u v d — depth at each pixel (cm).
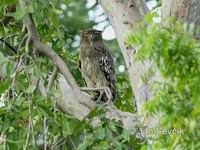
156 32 822
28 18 1238
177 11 1105
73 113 1227
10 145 1094
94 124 1092
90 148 1062
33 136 1097
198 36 920
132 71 1192
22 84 1142
